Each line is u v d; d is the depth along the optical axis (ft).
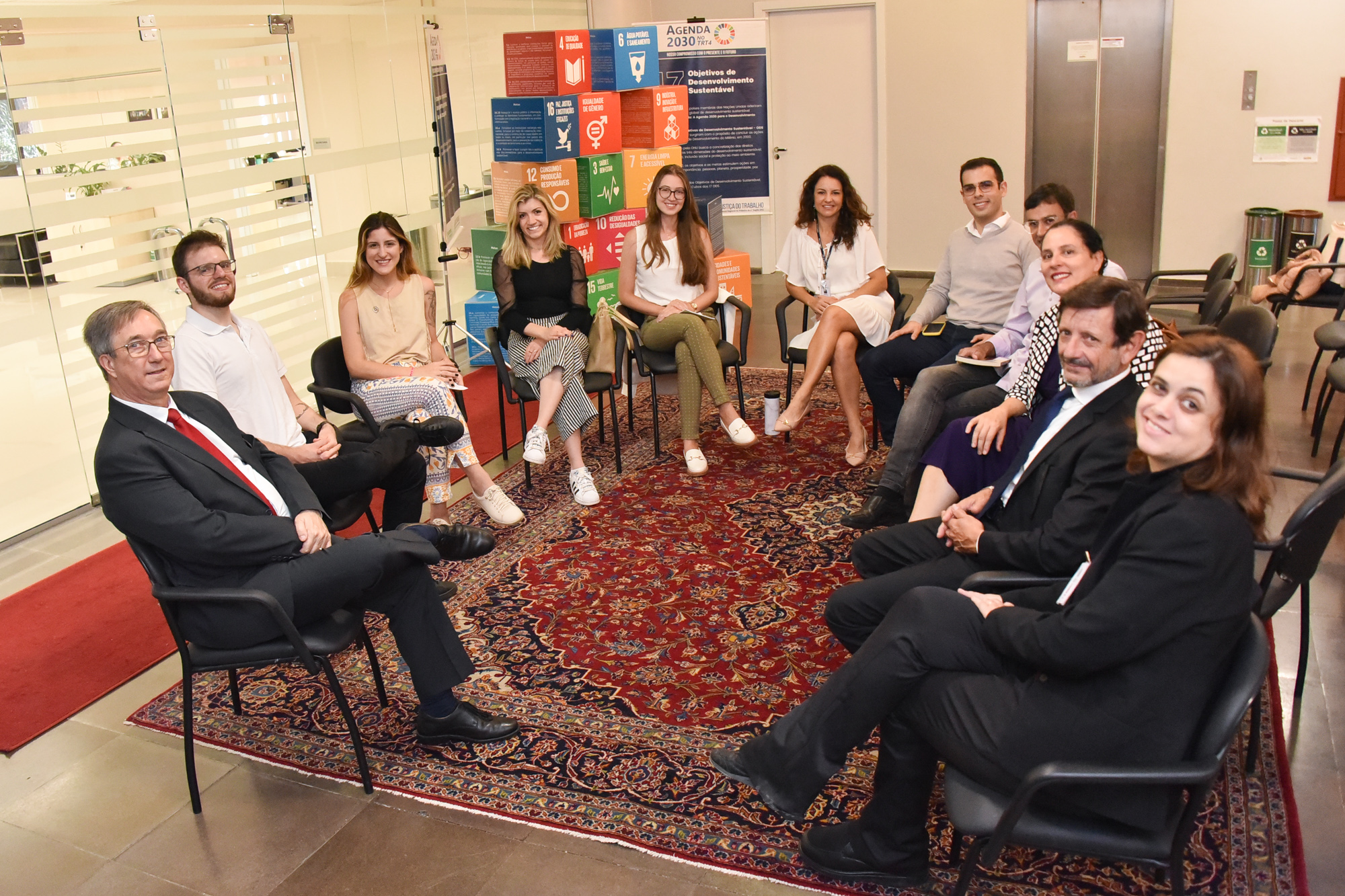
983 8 26.22
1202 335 5.51
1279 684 9.20
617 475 15.23
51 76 13.78
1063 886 7.01
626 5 28.02
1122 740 5.60
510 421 18.13
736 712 9.30
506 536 13.34
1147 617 5.38
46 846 8.07
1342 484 7.04
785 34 28.60
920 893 7.04
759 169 26.89
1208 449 5.42
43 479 14.57
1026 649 5.82
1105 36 25.35
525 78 17.79
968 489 10.31
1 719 9.80
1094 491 7.41
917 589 6.59
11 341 13.83
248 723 9.59
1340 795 7.80
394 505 12.16
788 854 7.50
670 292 15.98
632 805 8.16
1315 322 21.70
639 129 19.81
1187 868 7.07
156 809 8.46
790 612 11.03
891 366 14.57
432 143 21.63
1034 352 10.25
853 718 6.54
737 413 16.15
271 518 8.30
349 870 7.64
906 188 28.45
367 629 10.48
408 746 9.11
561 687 9.89
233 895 7.45
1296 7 23.56
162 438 8.09
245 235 17.06
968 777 6.15
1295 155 24.41
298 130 17.98
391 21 19.99
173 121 15.57
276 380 11.50
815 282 16.17
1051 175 26.89
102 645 11.21
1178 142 25.38
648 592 11.66
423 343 13.56
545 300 14.80
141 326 7.93
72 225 14.29
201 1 15.88
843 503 13.73
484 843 7.85
